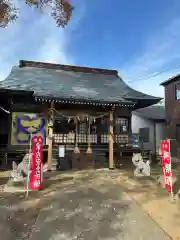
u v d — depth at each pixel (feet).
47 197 19.56
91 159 38.81
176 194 20.33
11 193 20.77
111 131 37.83
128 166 39.73
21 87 38.73
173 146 59.16
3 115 44.21
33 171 22.20
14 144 40.24
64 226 13.64
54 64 57.77
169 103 64.13
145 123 70.59
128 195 20.29
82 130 44.29
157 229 13.24
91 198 19.34
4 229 13.19
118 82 56.80
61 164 36.32
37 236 12.35
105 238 12.16
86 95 39.19
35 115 41.68
